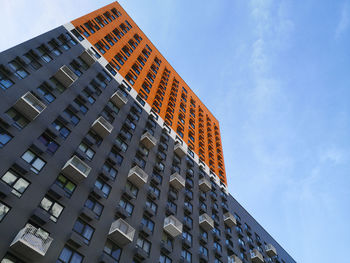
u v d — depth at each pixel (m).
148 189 31.36
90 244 21.48
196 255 31.91
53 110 26.28
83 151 26.70
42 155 22.70
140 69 50.22
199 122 61.88
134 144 34.53
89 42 40.12
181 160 42.88
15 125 22.25
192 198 38.25
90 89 32.50
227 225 43.53
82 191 23.81
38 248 16.98
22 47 27.95
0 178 18.95
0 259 16.14
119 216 25.73
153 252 26.58
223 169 58.38
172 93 58.06
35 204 19.81
